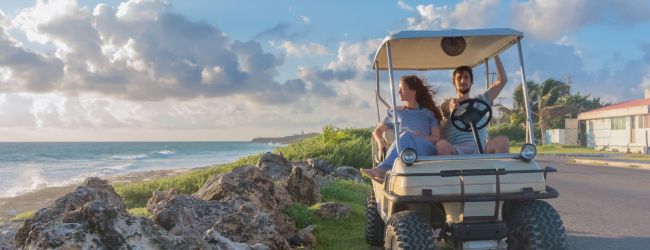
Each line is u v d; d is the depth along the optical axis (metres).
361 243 7.66
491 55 7.11
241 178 8.55
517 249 5.43
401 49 6.78
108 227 4.28
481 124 6.17
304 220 8.75
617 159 35.09
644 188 16.62
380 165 6.12
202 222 7.03
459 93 6.81
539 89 68.19
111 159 68.56
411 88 6.54
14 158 69.94
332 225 8.85
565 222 10.22
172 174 36.00
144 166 49.91
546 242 5.19
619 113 48.25
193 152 98.69
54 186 30.00
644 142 44.47
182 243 4.67
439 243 7.64
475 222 5.24
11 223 11.55
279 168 13.33
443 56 7.26
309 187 10.42
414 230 5.12
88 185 8.04
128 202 15.54
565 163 32.12
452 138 6.37
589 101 92.44
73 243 4.12
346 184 14.27
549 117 66.62
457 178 5.19
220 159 65.25
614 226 9.76
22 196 23.53
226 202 7.50
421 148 5.96
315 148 23.30
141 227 4.43
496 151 5.86
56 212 6.18
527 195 5.18
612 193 15.23
